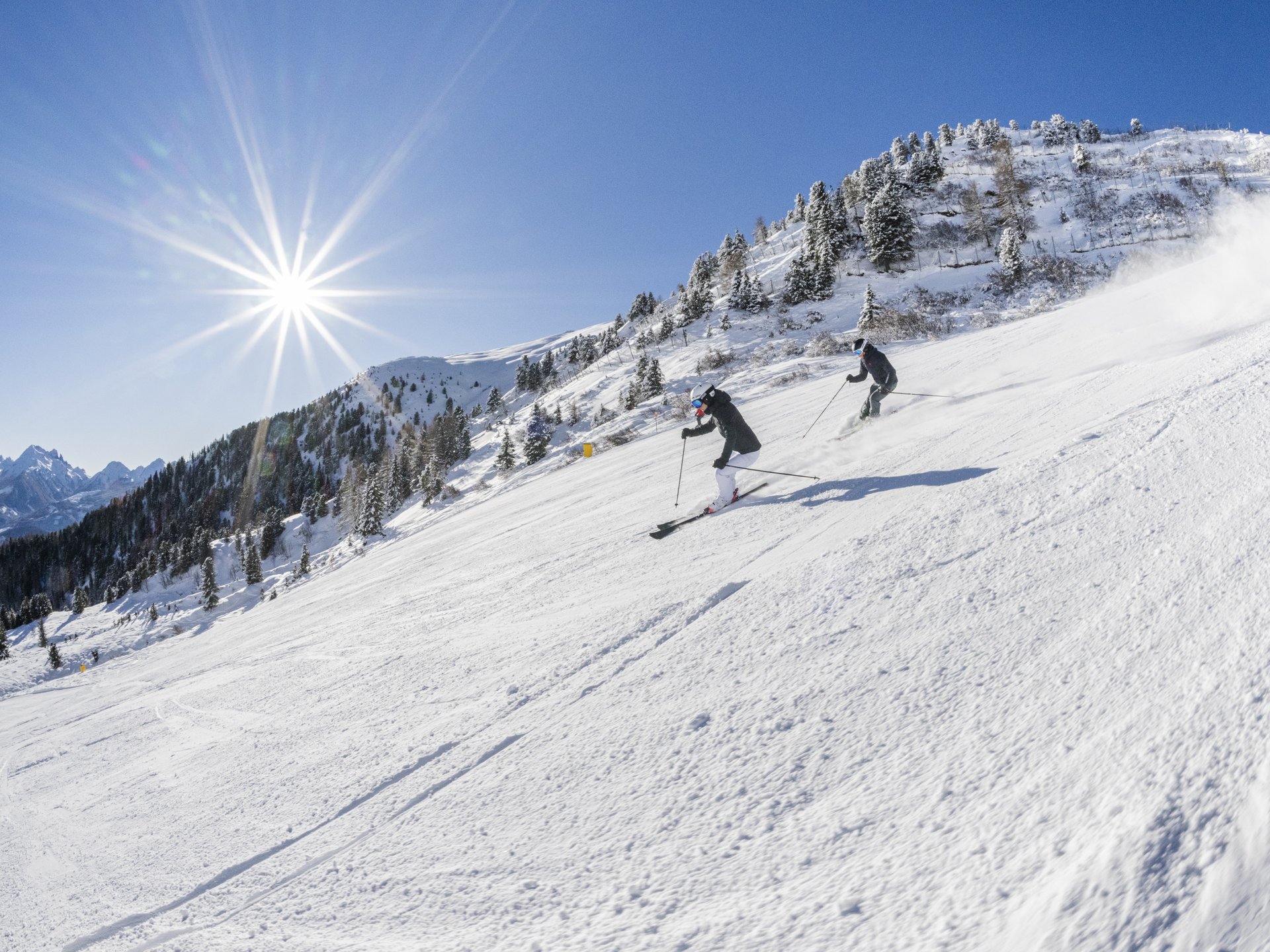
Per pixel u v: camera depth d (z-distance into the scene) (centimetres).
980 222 6981
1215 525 306
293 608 1478
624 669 377
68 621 7650
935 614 319
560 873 219
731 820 219
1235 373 529
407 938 210
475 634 567
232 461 15200
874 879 173
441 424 8044
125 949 255
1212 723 181
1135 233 5906
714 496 825
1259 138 8894
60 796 509
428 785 315
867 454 743
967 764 208
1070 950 129
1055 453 492
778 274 7950
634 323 10694
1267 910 121
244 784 396
